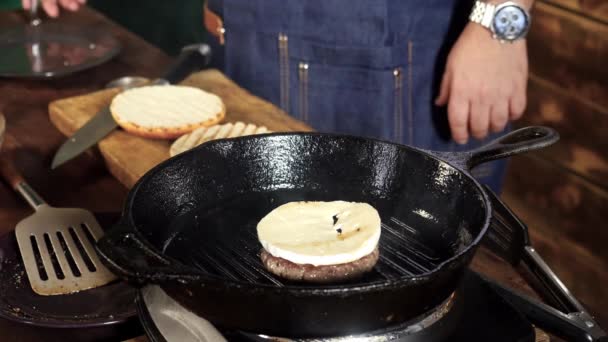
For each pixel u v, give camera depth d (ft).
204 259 2.17
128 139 3.09
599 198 4.70
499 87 3.49
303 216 2.22
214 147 2.33
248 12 3.76
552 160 4.94
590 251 4.81
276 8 3.67
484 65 3.45
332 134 2.39
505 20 3.39
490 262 2.54
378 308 1.84
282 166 2.41
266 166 2.41
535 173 5.09
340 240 2.14
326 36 3.63
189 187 2.31
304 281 2.09
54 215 2.58
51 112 3.30
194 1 6.84
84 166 3.06
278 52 3.76
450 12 3.61
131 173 2.90
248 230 2.28
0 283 2.32
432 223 2.27
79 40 3.93
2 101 3.50
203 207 2.33
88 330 2.24
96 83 3.67
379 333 1.95
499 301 2.08
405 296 1.83
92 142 3.05
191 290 1.85
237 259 2.18
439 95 3.70
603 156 4.63
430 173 2.28
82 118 3.23
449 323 2.02
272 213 2.23
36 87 3.62
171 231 2.24
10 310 2.22
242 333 1.98
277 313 1.84
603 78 4.51
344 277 2.10
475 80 3.47
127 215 1.97
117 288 2.31
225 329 2.00
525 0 3.42
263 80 3.86
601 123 4.59
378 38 3.55
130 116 3.12
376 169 2.38
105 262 1.82
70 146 3.05
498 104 3.53
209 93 3.35
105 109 3.25
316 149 2.40
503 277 2.47
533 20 4.82
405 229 2.27
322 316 1.84
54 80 3.67
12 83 3.65
